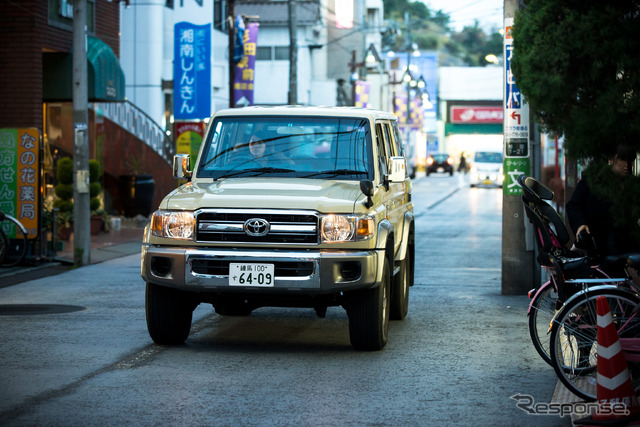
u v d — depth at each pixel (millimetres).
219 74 57031
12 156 21969
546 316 10789
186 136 38188
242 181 12195
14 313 14688
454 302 16312
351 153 12578
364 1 100188
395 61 94500
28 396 9242
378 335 11500
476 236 31156
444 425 8328
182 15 52281
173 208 11312
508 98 16906
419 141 118562
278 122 12922
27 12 26016
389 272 12242
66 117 29984
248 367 10695
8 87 26234
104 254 24906
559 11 9680
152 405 8898
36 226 21938
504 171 17094
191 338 12617
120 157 35500
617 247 10086
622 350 8367
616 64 9133
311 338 12734
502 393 9547
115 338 12484
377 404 9039
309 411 8734
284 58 76750
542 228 10039
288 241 11016
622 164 8992
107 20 31453
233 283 10969
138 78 49812
